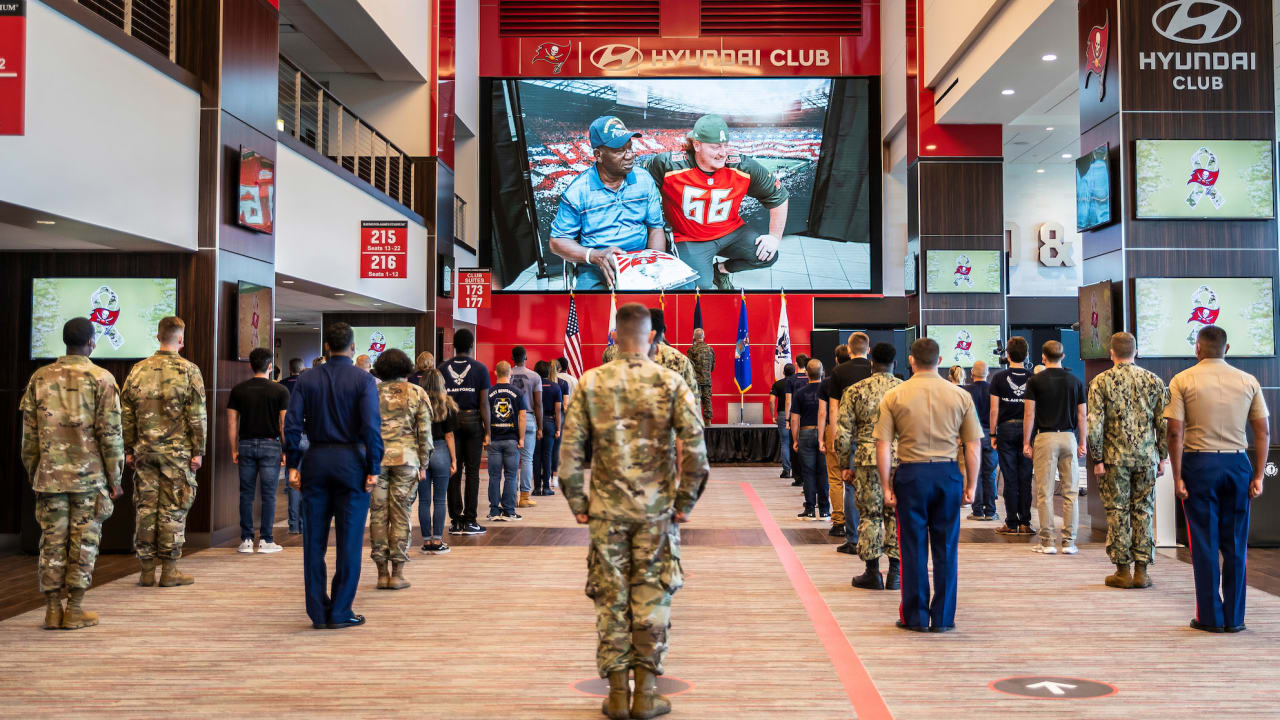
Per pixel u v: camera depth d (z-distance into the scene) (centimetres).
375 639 480
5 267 782
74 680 407
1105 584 618
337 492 509
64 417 496
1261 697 379
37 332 774
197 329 783
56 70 603
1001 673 415
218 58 797
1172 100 849
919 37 1669
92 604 564
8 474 785
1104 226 884
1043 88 1418
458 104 1856
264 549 753
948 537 492
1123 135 847
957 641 472
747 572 669
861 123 2023
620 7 2045
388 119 1661
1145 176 841
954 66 1514
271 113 909
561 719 354
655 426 355
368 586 622
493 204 2030
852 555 741
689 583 629
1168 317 834
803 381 1428
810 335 2008
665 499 355
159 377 612
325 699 380
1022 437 826
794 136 2028
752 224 2023
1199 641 471
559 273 2027
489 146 2036
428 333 1547
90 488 502
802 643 470
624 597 355
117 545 757
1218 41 852
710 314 2012
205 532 782
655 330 532
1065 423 733
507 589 611
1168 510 780
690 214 2022
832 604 563
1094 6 906
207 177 793
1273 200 842
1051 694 384
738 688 394
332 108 1675
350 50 1548
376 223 1238
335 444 502
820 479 948
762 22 2036
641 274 2020
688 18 2039
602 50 2038
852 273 2016
